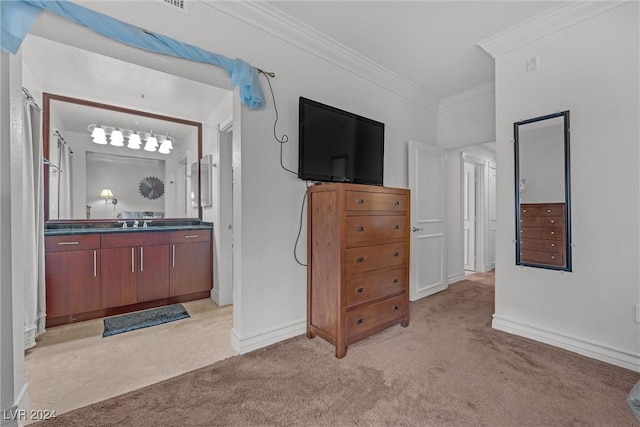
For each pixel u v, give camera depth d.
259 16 1.95
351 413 1.36
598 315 1.87
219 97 2.96
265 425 1.29
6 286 1.24
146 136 3.34
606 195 1.84
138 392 1.52
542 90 2.12
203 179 3.56
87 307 2.54
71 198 2.93
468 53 2.52
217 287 3.12
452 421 1.30
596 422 1.29
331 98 2.46
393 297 2.28
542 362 1.82
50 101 2.73
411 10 1.97
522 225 2.22
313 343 2.10
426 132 3.52
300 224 2.27
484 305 3.03
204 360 1.88
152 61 1.63
